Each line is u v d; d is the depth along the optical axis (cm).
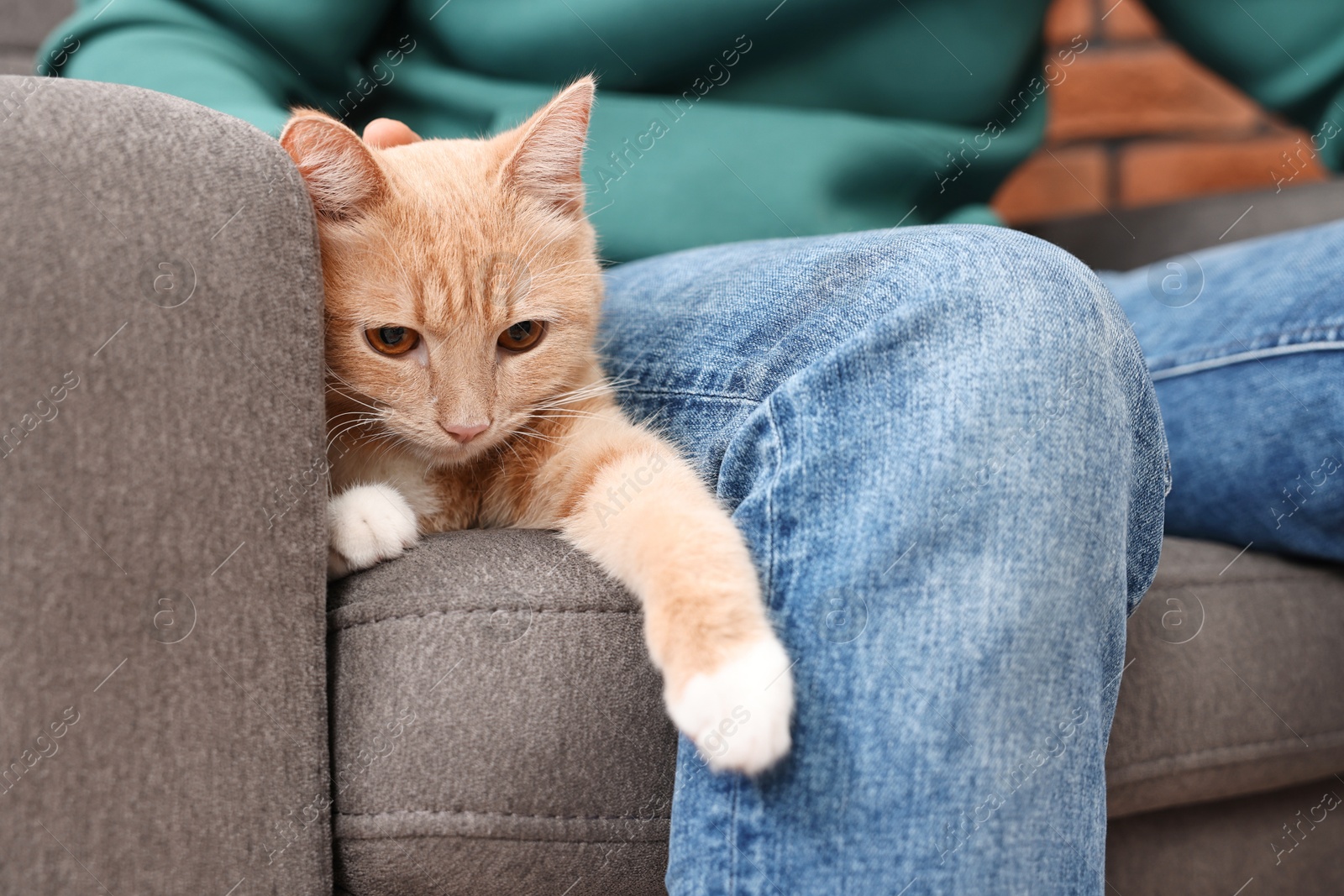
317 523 69
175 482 62
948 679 60
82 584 59
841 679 61
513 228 110
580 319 117
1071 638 63
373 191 101
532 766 69
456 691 69
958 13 160
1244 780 106
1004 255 71
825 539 65
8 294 58
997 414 64
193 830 62
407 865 68
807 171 149
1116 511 67
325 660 70
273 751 66
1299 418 109
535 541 86
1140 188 247
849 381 68
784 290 86
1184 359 122
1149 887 110
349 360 103
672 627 69
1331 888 121
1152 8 190
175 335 63
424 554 79
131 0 139
